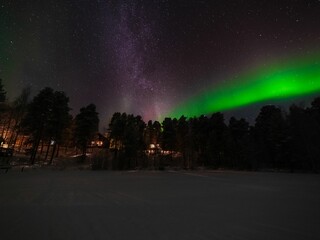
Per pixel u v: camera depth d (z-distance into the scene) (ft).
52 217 23.94
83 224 21.62
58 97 155.63
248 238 18.52
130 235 18.70
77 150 228.63
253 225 22.34
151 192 47.24
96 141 240.94
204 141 215.10
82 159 169.68
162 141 211.61
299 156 160.25
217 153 199.52
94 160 159.22
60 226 20.77
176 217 25.27
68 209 28.12
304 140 162.09
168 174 117.80
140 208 30.01
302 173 141.28
